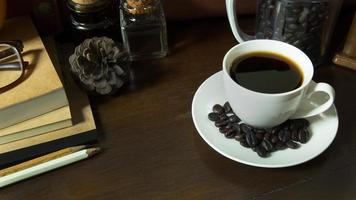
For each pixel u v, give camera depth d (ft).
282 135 1.26
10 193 1.21
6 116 1.24
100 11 1.51
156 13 1.52
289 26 1.44
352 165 1.26
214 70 1.53
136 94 1.46
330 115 1.31
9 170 1.23
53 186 1.23
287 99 1.15
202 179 1.23
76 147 1.29
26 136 1.29
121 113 1.40
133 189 1.22
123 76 1.43
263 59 1.30
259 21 1.54
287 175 1.24
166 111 1.41
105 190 1.22
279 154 1.23
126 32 1.53
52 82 1.29
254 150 1.24
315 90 1.24
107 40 1.43
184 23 1.73
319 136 1.27
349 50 1.52
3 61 1.36
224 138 1.27
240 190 1.21
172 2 1.64
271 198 1.20
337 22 1.70
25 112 1.27
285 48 1.30
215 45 1.63
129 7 1.49
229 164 1.26
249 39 1.54
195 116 1.32
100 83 1.38
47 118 1.29
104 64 1.40
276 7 1.43
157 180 1.24
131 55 1.57
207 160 1.28
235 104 1.24
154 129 1.36
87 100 1.40
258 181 1.23
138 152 1.30
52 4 1.57
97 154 1.29
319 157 1.28
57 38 1.65
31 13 1.58
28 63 1.35
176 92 1.46
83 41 1.50
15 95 1.25
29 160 1.27
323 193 1.21
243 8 1.70
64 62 1.54
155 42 1.57
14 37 1.47
